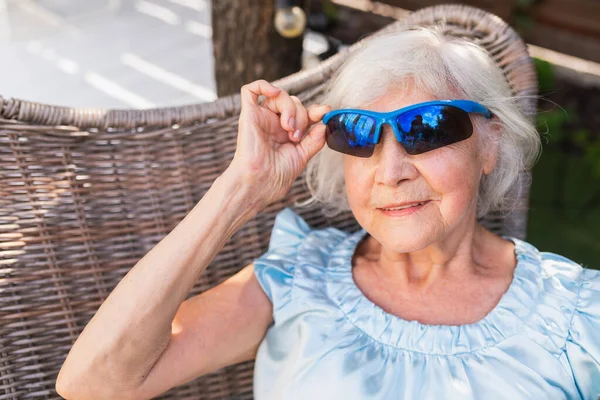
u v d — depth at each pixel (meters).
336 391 1.45
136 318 1.34
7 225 1.55
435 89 1.38
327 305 1.52
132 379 1.40
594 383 1.44
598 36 4.73
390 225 1.41
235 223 1.44
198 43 5.23
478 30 1.70
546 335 1.43
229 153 1.71
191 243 1.38
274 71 2.35
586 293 1.46
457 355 1.43
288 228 1.71
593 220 3.70
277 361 1.56
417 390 1.42
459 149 1.37
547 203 3.86
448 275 1.54
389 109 1.39
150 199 1.68
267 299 1.59
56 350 1.62
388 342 1.46
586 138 4.26
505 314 1.45
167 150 1.67
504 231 1.87
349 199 1.46
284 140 1.50
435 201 1.39
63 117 1.55
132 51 5.09
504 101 1.46
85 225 1.62
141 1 6.06
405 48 1.40
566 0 4.79
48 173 1.57
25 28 5.44
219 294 1.57
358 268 1.61
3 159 1.52
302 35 2.34
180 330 1.50
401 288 1.55
